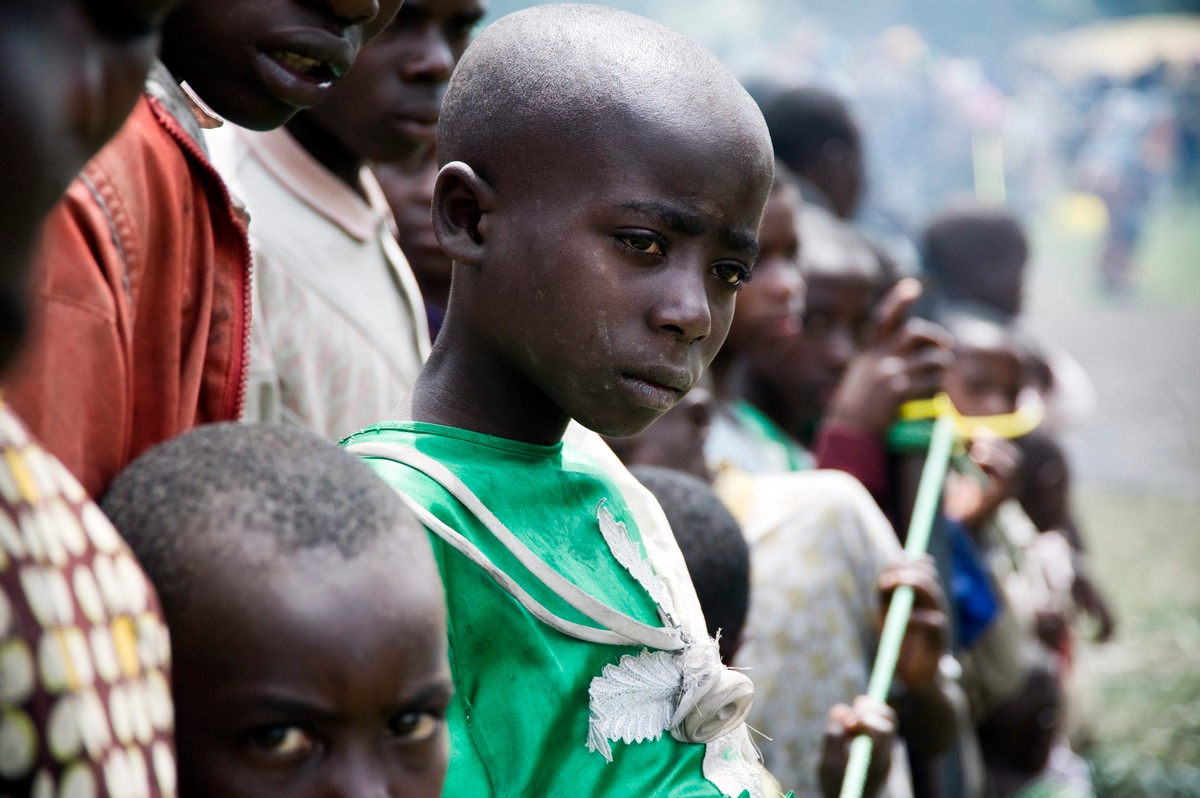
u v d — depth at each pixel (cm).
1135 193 2164
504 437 198
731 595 291
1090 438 1395
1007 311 738
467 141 196
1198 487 1230
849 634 345
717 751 202
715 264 191
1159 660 802
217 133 273
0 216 102
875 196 1152
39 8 106
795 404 484
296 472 146
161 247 183
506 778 178
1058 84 2741
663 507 293
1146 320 1934
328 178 287
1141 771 657
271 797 139
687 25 2623
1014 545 536
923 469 415
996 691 496
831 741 309
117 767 114
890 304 418
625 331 186
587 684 189
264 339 258
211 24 194
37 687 107
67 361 158
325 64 200
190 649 139
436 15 294
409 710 144
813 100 638
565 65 191
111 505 146
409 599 143
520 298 190
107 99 118
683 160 186
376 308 288
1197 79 2797
